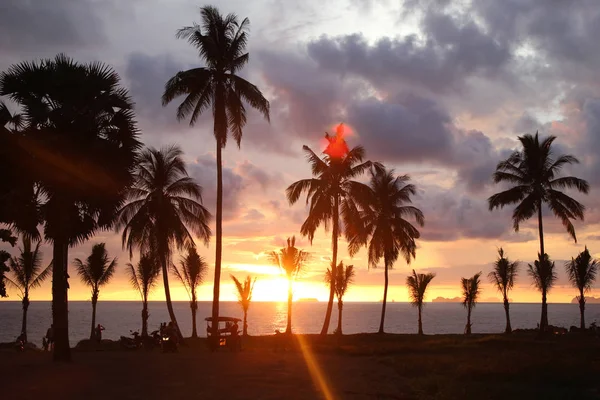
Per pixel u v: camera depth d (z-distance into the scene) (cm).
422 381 1861
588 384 1889
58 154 2141
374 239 5297
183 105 3453
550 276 4712
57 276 2336
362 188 4350
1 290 3078
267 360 2544
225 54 3459
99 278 4825
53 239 2300
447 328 11694
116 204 2394
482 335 5262
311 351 3222
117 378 1845
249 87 3462
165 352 3095
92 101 2280
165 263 4475
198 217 4600
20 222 2284
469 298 5944
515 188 4709
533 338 4541
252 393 1585
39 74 2223
